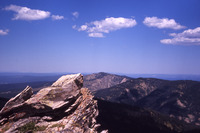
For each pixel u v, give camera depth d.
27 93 25.95
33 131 23.28
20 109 24.84
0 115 23.22
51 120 26.78
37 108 25.75
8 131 21.84
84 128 28.39
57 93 27.92
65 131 23.55
